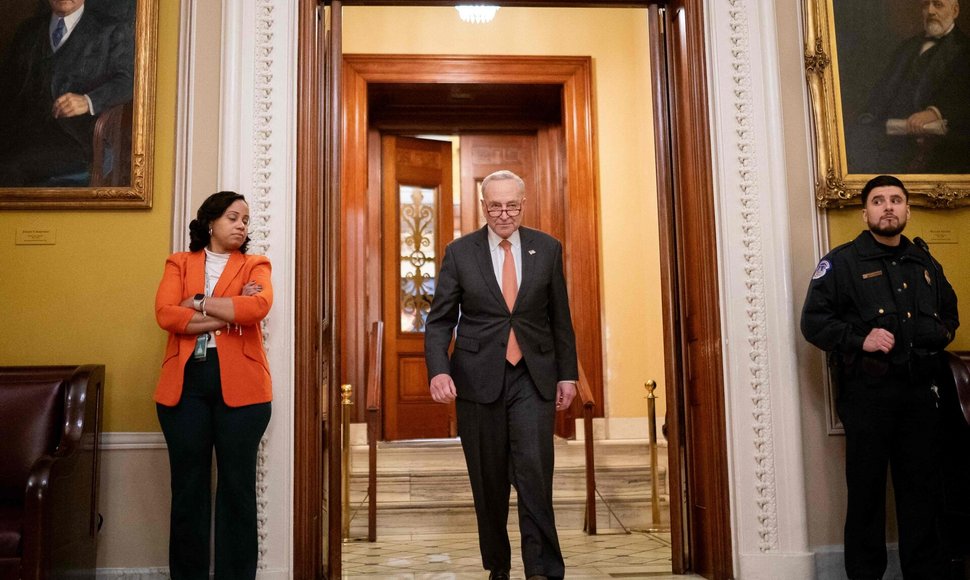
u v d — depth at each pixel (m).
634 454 5.44
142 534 3.27
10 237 3.41
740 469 3.40
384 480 5.02
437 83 6.18
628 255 6.15
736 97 3.62
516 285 3.16
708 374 3.52
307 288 3.43
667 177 3.87
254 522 2.88
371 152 6.62
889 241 3.21
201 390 2.84
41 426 3.02
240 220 3.00
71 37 3.53
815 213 3.62
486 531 3.07
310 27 3.58
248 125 3.43
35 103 3.48
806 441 3.49
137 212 3.45
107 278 3.41
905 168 3.67
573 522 4.86
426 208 6.79
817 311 3.19
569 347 3.21
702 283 3.57
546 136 6.74
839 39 3.73
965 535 3.12
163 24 3.57
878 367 3.03
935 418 3.04
